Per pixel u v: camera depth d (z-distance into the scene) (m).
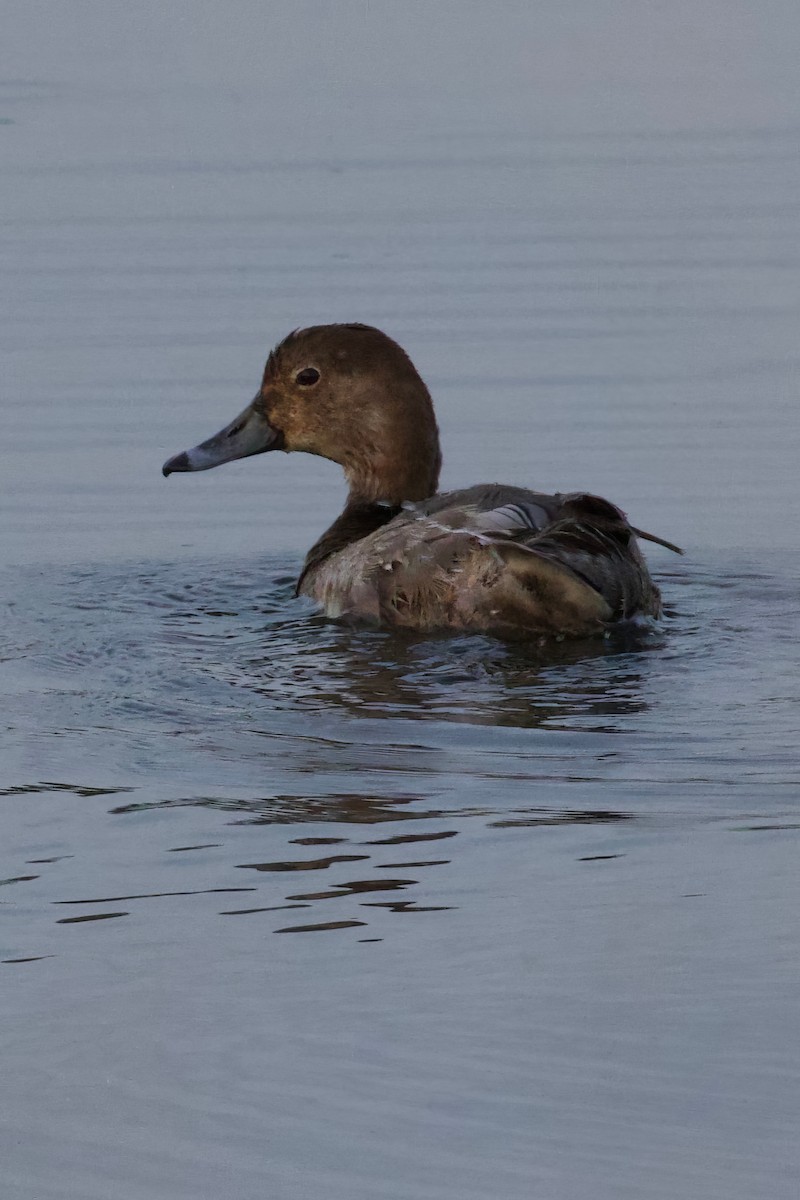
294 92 26.05
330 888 7.45
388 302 18.75
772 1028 6.23
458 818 8.20
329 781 8.72
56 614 12.09
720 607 12.01
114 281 19.42
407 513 11.66
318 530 14.47
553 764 8.89
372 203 21.73
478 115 25.05
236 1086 6.04
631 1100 5.86
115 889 7.51
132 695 10.17
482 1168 5.58
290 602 12.30
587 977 6.57
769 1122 5.73
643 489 14.94
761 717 9.56
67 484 15.24
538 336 17.98
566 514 11.21
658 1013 6.34
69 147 23.91
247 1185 5.59
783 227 20.64
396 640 10.98
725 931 6.91
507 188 22.23
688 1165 5.55
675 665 10.50
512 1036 6.24
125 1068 6.13
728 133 24.09
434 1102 5.91
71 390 16.94
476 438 16.00
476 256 20.00
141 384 17.00
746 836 7.88
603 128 24.48
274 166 23.11
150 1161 5.71
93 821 8.27
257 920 7.17
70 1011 6.52
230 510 14.87
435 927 7.05
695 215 21.06
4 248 20.48
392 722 9.59
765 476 15.12
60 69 27.33
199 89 26.31
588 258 19.95
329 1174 5.57
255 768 8.95
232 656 10.92
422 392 13.43
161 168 23.09
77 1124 5.88
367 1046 6.19
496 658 10.58
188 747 9.29
